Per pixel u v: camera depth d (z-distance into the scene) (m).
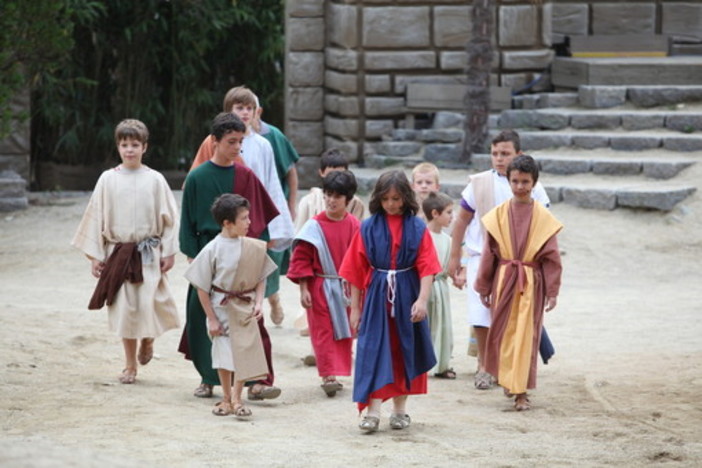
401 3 49.66
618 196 39.62
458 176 44.31
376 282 18.08
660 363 23.16
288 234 23.19
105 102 57.56
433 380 22.67
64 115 55.66
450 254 22.02
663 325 27.67
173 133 58.78
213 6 56.19
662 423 18.38
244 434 17.25
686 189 39.50
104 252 20.97
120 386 20.75
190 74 57.47
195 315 19.95
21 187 46.41
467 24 49.91
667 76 48.00
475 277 21.78
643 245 37.44
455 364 24.47
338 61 50.09
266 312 30.27
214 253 18.52
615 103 47.00
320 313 20.83
